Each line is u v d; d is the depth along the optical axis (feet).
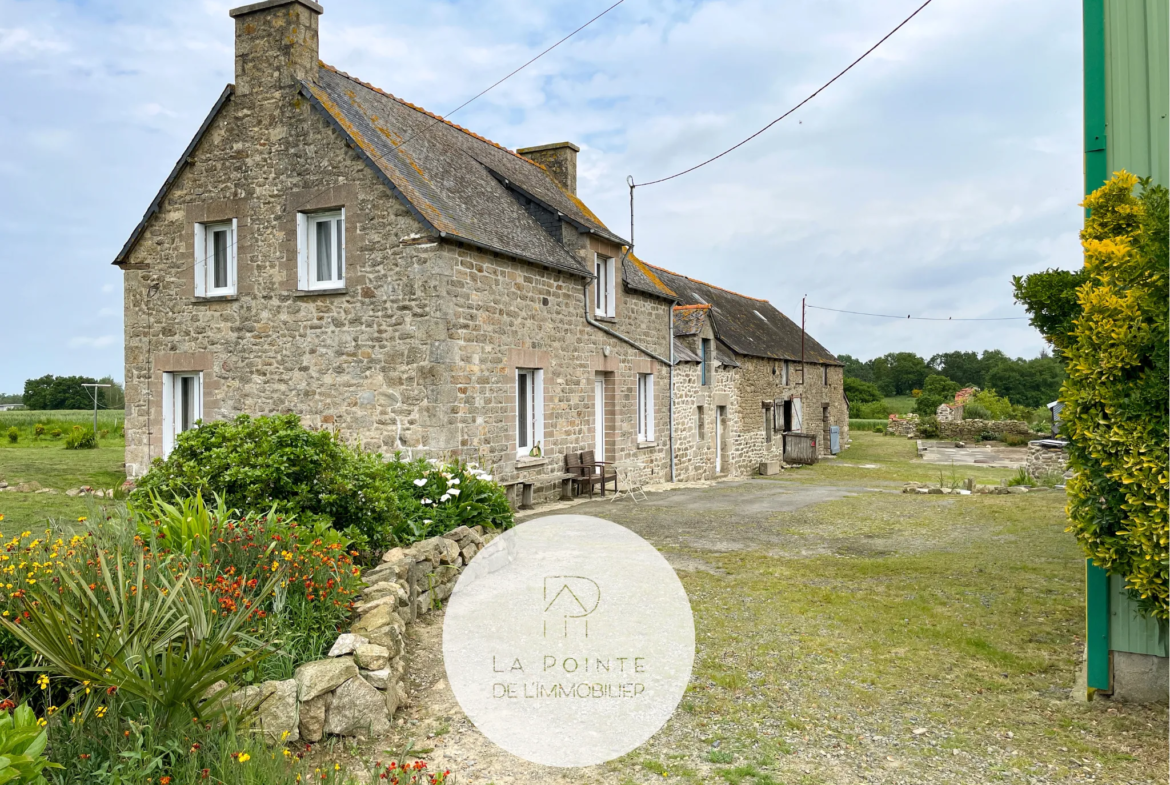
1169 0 15.83
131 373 44.21
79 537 16.38
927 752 13.76
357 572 19.53
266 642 14.47
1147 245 14.53
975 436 124.88
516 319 41.93
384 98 46.62
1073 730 14.64
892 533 34.99
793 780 12.75
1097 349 15.33
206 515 18.04
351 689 14.20
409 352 36.70
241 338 41.09
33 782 9.27
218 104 40.93
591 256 49.19
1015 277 16.96
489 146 55.42
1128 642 16.01
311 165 38.99
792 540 33.17
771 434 86.79
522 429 43.91
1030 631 20.35
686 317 68.33
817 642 19.35
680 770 13.06
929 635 19.98
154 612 12.87
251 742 11.83
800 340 109.19
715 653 18.49
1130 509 14.56
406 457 36.76
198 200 42.14
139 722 11.93
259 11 40.19
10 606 13.16
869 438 134.31
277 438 22.85
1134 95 16.20
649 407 58.29
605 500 46.60
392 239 37.04
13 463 55.52
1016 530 35.63
